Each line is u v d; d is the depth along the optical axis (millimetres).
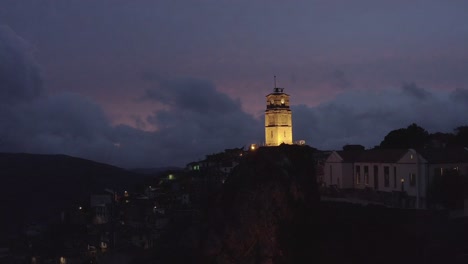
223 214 88812
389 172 95062
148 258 107625
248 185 88250
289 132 108500
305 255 85000
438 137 118188
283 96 109375
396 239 83250
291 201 87062
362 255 83688
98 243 134750
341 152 107500
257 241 83500
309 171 96125
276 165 90312
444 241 80438
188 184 150125
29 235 168750
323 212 92500
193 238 101625
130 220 138125
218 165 153625
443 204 85188
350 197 101750
